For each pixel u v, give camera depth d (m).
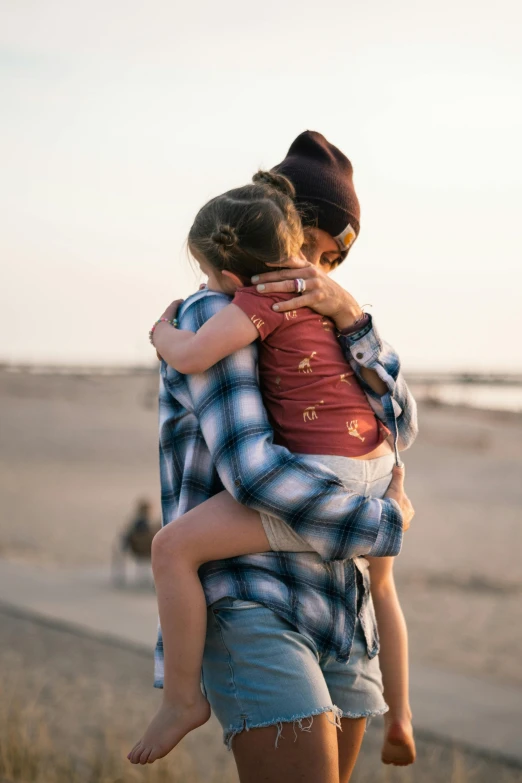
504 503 31.42
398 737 2.72
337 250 2.87
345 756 2.57
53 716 8.70
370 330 2.58
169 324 2.62
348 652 2.44
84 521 23.84
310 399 2.50
